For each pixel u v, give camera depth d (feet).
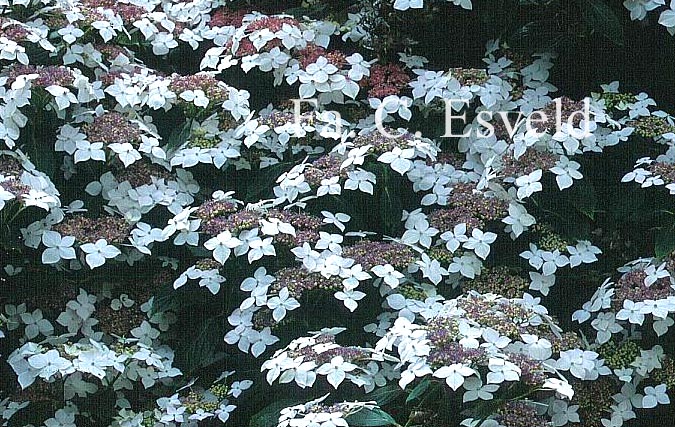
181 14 8.51
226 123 7.82
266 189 7.82
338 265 7.12
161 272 7.80
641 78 8.02
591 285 7.73
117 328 7.63
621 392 7.32
